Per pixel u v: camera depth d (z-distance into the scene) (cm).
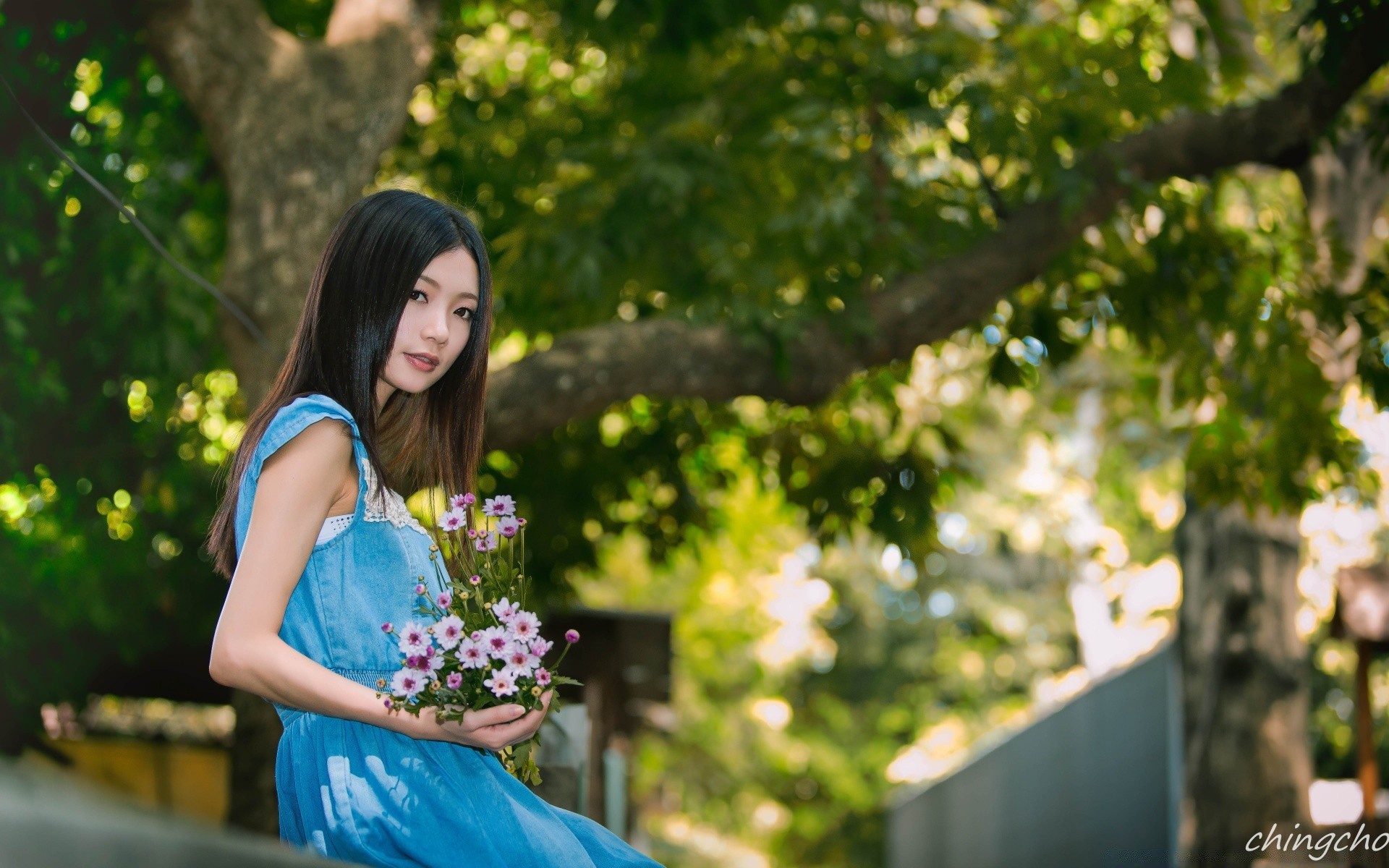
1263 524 1140
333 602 238
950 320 764
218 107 667
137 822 115
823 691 3303
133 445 890
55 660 871
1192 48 1064
